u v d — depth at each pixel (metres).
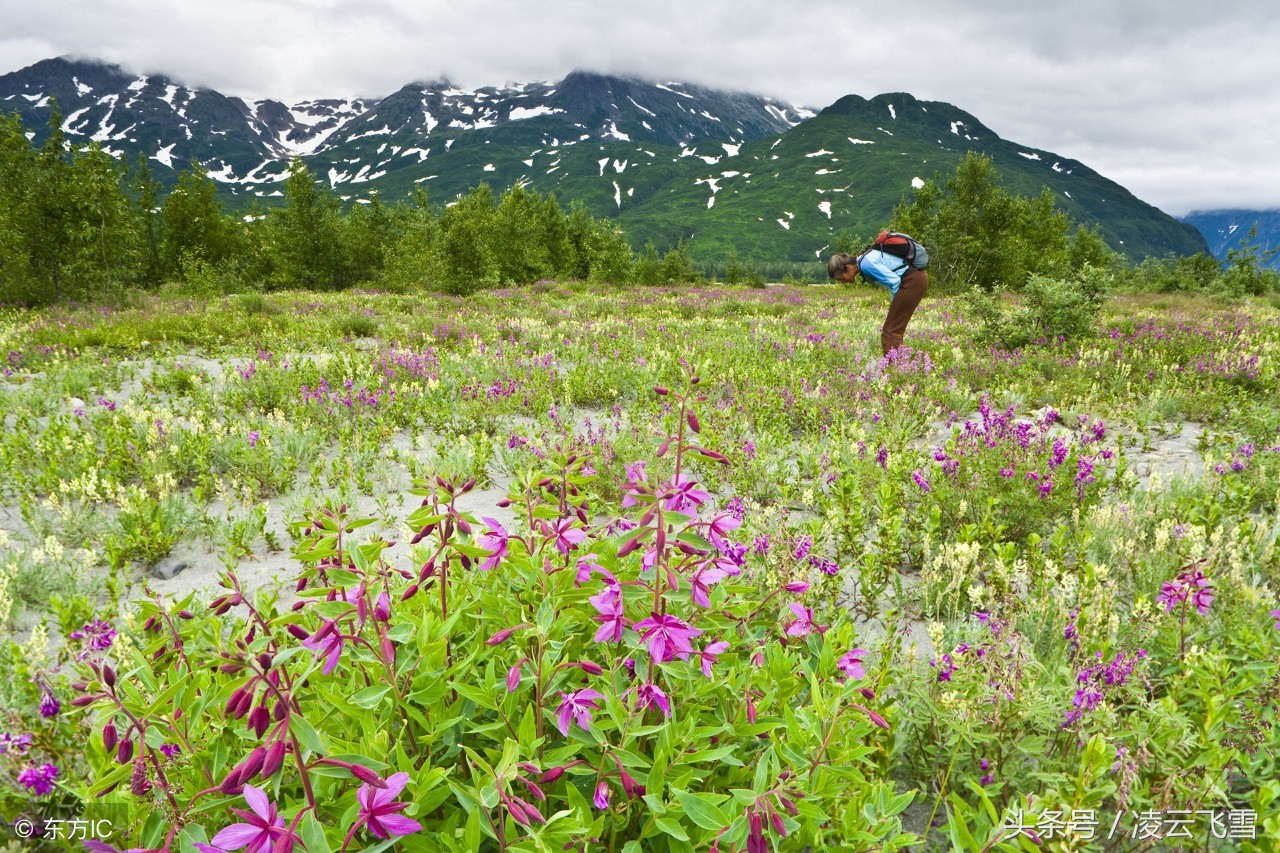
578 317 21.20
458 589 2.41
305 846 1.39
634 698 1.95
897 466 5.89
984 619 3.11
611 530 2.75
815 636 2.75
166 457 6.68
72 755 2.33
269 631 2.11
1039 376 10.28
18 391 9.62
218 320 17.17
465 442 7.14
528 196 51.44
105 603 4.29
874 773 2.46
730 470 6.28
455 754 1.94
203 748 1.98
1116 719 2.53
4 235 21.81
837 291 35.56
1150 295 33.25
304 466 7.22
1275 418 7.64
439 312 21.56
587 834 1.60
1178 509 4.97
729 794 2.11
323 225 38.44
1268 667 2.69
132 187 40.69
